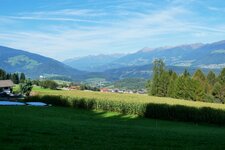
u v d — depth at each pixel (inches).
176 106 2714.1
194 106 2664.9
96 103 3299.7
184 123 2564.0
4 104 3179.1
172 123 2498.8
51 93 3907.5
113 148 757.3
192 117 2637.8
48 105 3442.4
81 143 802.2
